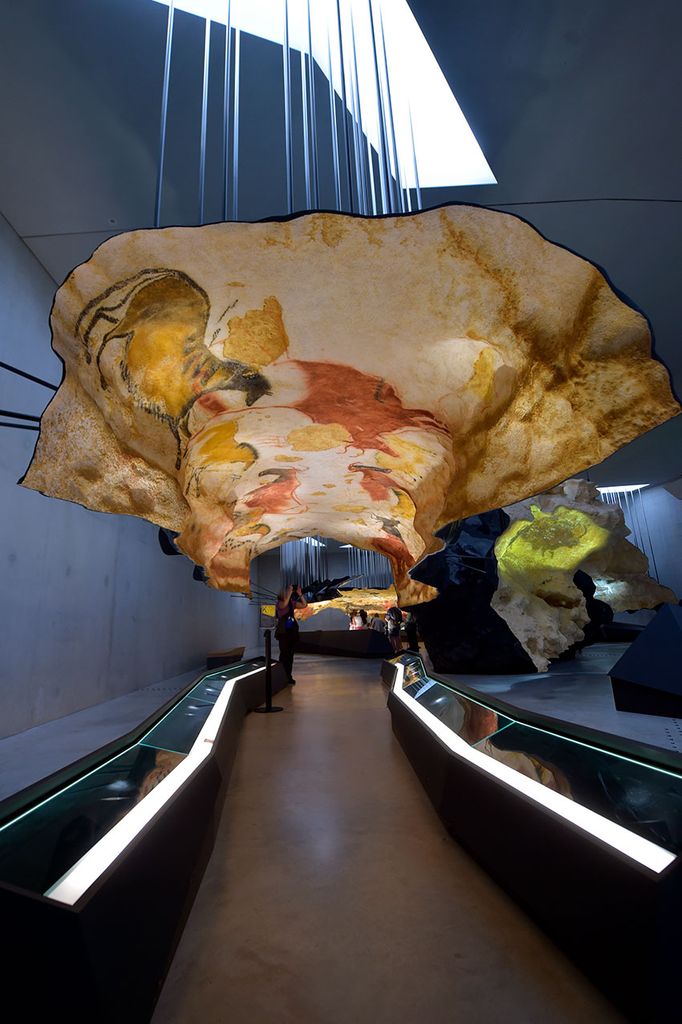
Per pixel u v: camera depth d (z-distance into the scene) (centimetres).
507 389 354
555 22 520
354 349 375
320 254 286
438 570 1038
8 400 705
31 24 507
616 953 178
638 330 280
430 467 539
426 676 608
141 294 303
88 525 903
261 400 443
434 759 359
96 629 920
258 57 559
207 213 721
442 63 566
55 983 138
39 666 733
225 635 2053
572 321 295
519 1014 182
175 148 624
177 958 217
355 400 450
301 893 267
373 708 803
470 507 401
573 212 754
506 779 272
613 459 1739
